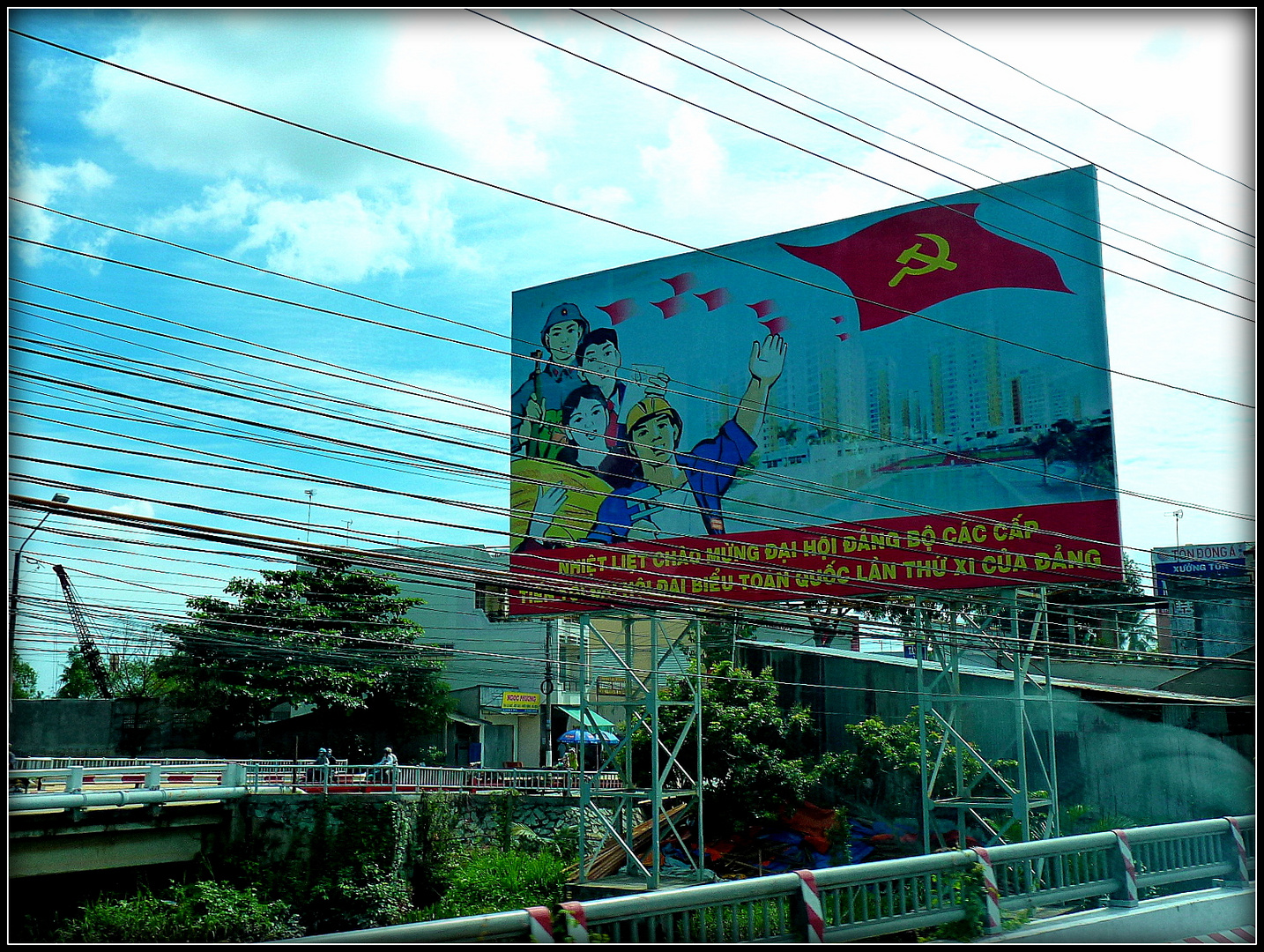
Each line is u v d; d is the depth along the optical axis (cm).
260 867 2658
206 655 3481
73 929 2277
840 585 2011
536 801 3062
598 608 2250
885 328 2048
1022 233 1941
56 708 3509
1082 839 1060
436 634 4525
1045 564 1828
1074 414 1844
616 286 2362
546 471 2380
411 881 2761
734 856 2427
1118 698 2355
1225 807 2184
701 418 2212
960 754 2028
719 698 2670
